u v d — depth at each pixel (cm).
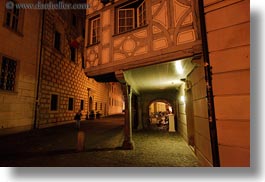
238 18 317
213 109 323
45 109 1209
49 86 1262
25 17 1039
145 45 521
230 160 293
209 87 330
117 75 581
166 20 482
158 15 502
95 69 652
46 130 1101
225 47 324
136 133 1050
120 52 587
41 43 1178
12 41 929
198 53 406
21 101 991
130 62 553
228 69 315
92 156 545
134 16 621
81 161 491
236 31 316
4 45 874
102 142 770
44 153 582
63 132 1052
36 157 534
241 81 300
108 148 653
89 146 690
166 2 489
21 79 992
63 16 1490
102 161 491
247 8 311
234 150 291
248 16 308
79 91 1786
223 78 319
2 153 579
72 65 1636
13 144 713
